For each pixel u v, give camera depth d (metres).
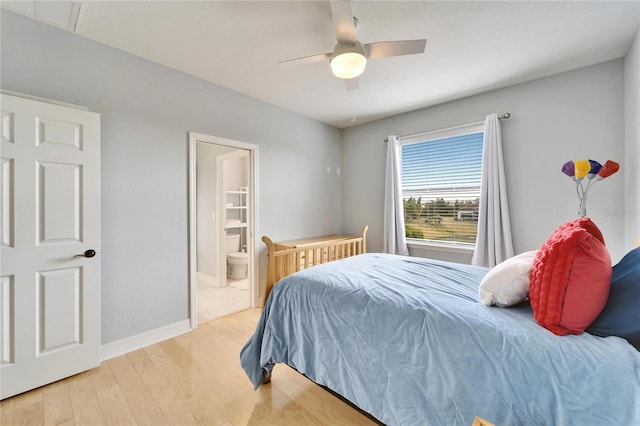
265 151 3.24
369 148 3.97
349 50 1.60
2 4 1.63
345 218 4.27
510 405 0.94
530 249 2.67
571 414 0.85
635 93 1.93
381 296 1.40
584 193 2.16
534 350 0.95
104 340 2.08
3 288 1.63
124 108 2.17
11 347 1.64
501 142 2.78
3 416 1.50
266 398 1.67
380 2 1.64
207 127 2.69
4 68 1.69
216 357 2.12
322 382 1.45
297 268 2.42
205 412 1.55
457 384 1.05
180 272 2.52
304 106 3.37
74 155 1.84
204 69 2.47
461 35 1.95
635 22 1.79
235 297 3.53
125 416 1.51
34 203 1.71
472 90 2.86
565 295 1.00
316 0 1.63
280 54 2.22
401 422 1.15
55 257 1.78
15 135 1.64
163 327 2.41
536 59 2.27
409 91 2.90
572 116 2.44
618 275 1.12
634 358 0.85
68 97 1.92
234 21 1.82
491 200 2.78
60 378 1.79
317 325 1.51
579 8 1.68
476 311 1.20
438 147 3.32
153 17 1.78
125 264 2.19
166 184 2.42
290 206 3.55
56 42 1.87
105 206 2.08
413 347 1.18
